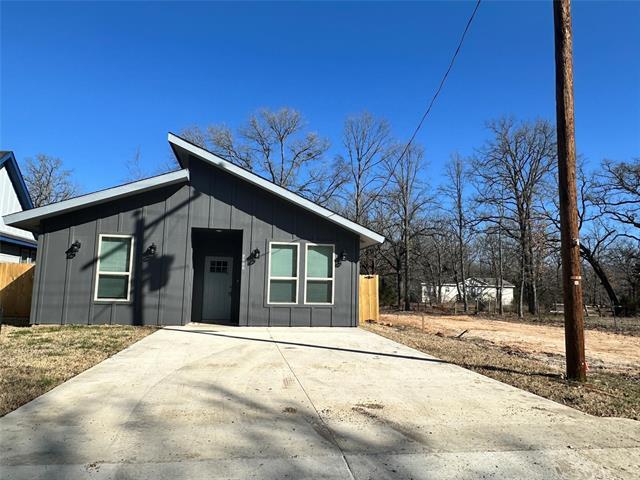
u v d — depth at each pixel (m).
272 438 4.40
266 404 5.51
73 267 12.73
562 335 16.72
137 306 12.85
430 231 35.41
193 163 13.50
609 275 38.06
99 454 3.90
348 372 7.45
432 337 13.55
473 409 5.54
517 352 11.33
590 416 5.40
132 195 13.09
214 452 4.02
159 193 13.23
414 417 5.17
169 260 13.08
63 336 10.32
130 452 3.96
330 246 13.95
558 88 7.52
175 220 13.23
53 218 12.77
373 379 7.00
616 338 16.23
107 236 12.91
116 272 12.88
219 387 6.24
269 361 8.17
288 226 13.80
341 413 5.24
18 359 7.55
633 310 30.27
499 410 5.52
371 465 3.86
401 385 6.67
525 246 30.66
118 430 4.47
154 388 6.08
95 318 12.73
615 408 5.78
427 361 8.62
